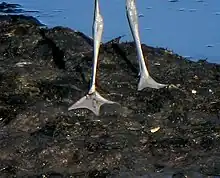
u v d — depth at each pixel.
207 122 8.09
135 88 8.66
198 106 8.35
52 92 8.46
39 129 7.78
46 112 8.01
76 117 7.99
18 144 7.45
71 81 8.78
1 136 7.62
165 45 10.82
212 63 9.75
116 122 7.94
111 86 8.70
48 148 7.37
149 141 7.68
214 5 12.37
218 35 11.17
